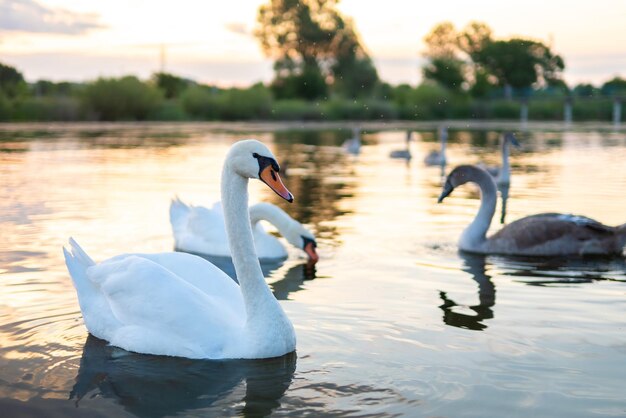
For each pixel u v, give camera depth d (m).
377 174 22.50
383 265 10.12
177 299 6.72
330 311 7.86
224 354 6.55
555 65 98.88
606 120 73.38
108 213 14.02
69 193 16.69
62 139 37.31
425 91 73.81
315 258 10.62
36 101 59.72
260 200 16.41
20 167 22.52
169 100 71.88
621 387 5.79
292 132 48.16
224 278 7.35
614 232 11.19
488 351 6.61
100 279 7.06
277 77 80.56
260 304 6.62
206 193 16.98
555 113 74.31
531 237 11.13
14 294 8.42
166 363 6.41
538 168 23.39
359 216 14.11
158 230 12.42
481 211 11.33
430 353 6.57
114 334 6.85
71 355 6.59
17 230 12.21
